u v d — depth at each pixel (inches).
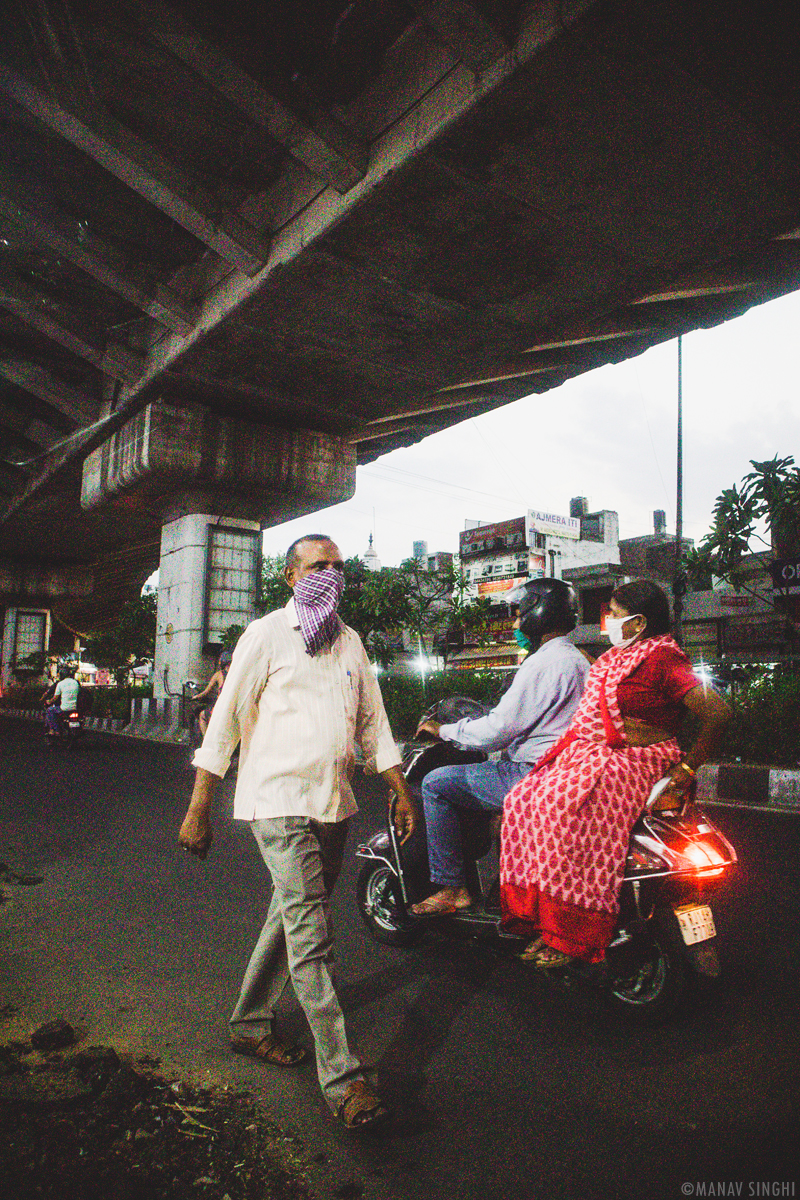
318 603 95.4
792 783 299.3
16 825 263.4
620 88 296.2
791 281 486.9
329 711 92.7
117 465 696.4
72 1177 69.9
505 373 589.3
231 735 92.7
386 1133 81.9
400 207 369.4
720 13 263.6
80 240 475.2
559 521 1867.6
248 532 764.6
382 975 128.7
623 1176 74.3
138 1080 89.4
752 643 927.7
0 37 335.3
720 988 109.7
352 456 753.6
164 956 138.1
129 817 278.5
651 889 104.6
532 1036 105.2
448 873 125.1
